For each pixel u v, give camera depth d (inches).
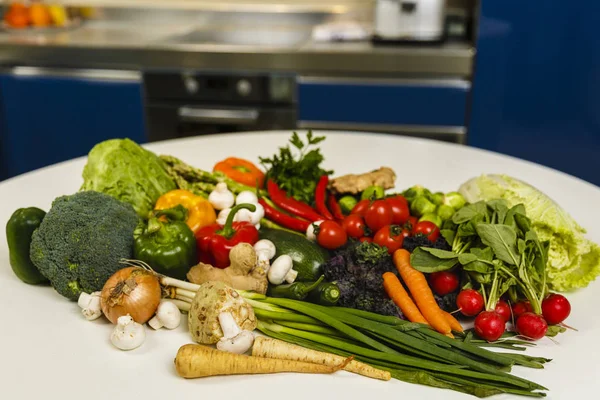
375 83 116.3
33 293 53.6
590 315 50.1
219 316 45.4
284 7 144.7
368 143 88.6
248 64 118.3
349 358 42.9
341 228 56.0
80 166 80.1
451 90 115.2
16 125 129.9
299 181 63.9
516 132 120.0
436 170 79.5
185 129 125.0
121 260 51.3
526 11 111.3
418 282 49.0
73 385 42.0
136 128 126.2
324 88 117.4
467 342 45.4
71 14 151.5
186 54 119.4
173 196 59.1
